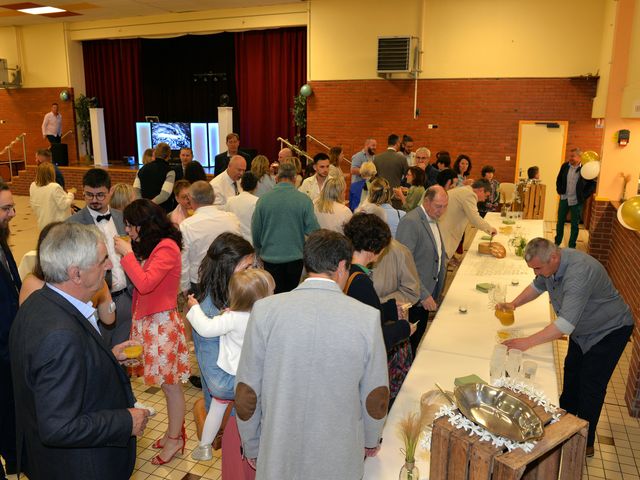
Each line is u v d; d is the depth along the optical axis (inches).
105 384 66.2
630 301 192.5
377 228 92.8
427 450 72.9
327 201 182.9
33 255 120.1
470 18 364.2
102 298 106.4
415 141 392.8
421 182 230.7
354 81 399.5
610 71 259.6
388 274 115.4
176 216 178.1
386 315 98.7
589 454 116.3
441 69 377.1
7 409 92.5
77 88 511.8
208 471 112.3
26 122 532.1
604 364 110.5
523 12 353.4
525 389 66.8
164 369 108.5
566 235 338.6
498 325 119.0
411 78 384.2
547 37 351.9
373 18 386.3
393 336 95.4
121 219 125.0
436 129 386.6
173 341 109.4
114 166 475.2
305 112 424.5
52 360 59.1
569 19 345.4
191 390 146.5
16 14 456.8
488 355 103.4
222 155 259.9
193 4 414.9
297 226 166.4
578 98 352.8
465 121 378.9
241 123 473.7
